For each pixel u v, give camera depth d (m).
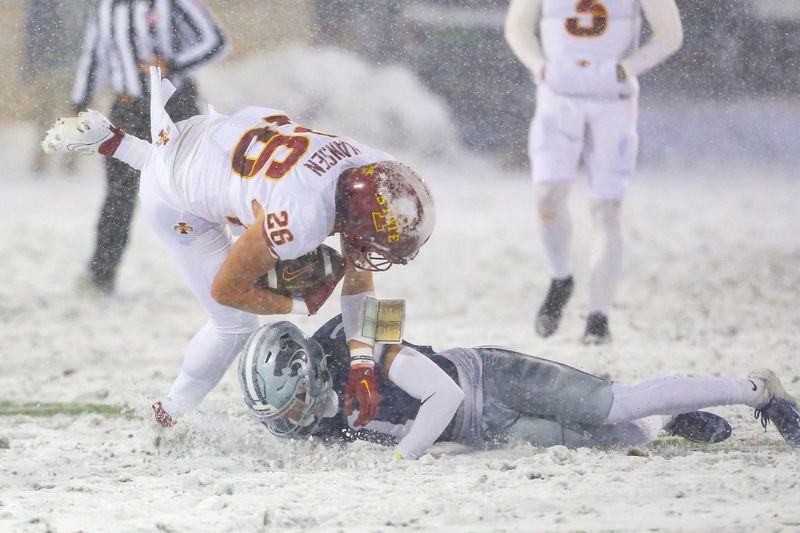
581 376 15.85
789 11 45.75
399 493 13.63
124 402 21.52
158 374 24.30
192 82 30.98
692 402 15.61
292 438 15.76
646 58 27.03
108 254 34.28
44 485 14.67
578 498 13.27
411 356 15.42
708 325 29.41
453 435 15.94
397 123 58.31
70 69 48.31
